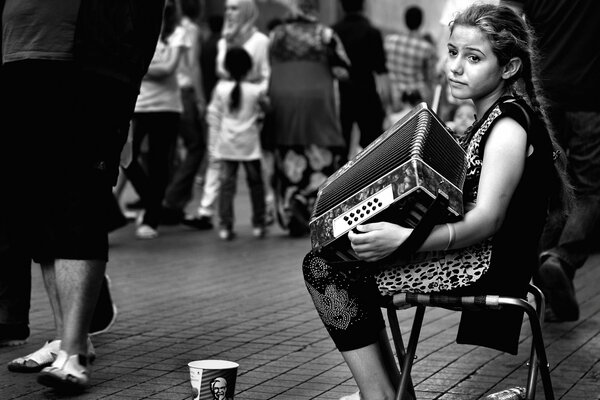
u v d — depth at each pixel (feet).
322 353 22.72
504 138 14.99
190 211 53.57
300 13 42.96
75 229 19.43
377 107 45.44
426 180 13.91
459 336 15.79
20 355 22.36
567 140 26.43
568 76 26.25
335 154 43.01
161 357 22.31
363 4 45.68
